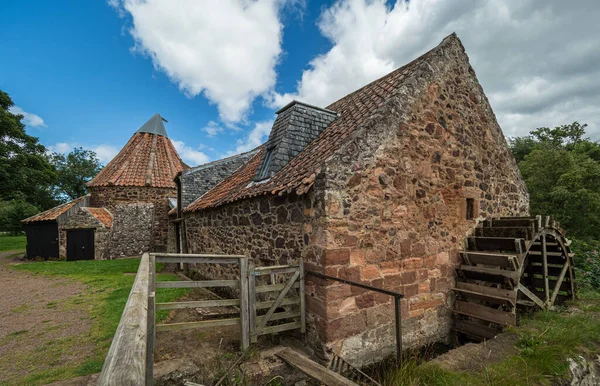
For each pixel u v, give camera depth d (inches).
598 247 388.8
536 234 218.7
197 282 155.2
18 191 655.1
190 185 421.1
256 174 261.7
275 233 203.0
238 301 160.9
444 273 219.1
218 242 295.4
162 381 131.2
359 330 169.6
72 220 505.0
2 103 638.5
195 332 182.4
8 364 146.8
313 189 166.2
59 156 1237.1
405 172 195.6
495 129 271.9
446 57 232.7
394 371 149.8
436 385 129.9
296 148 246.4
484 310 206.4
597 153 822.5
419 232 202.8
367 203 174.9
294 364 146.4
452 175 227.6
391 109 191.2
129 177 596.4
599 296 271.7
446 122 224.8
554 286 258.1
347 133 202.8
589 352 164.9
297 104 264.7
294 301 173.5
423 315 203.6
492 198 262.8
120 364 50.3
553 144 1056.8
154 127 740.0
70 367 142.4
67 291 288.4
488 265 217.3
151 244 580.7
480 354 157.4
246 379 138.3
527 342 165.8
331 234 158.4
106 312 219.6
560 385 136.2
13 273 387.2
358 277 169.3
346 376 157.6
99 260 502.6
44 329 190.9
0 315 219.9
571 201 486.9
